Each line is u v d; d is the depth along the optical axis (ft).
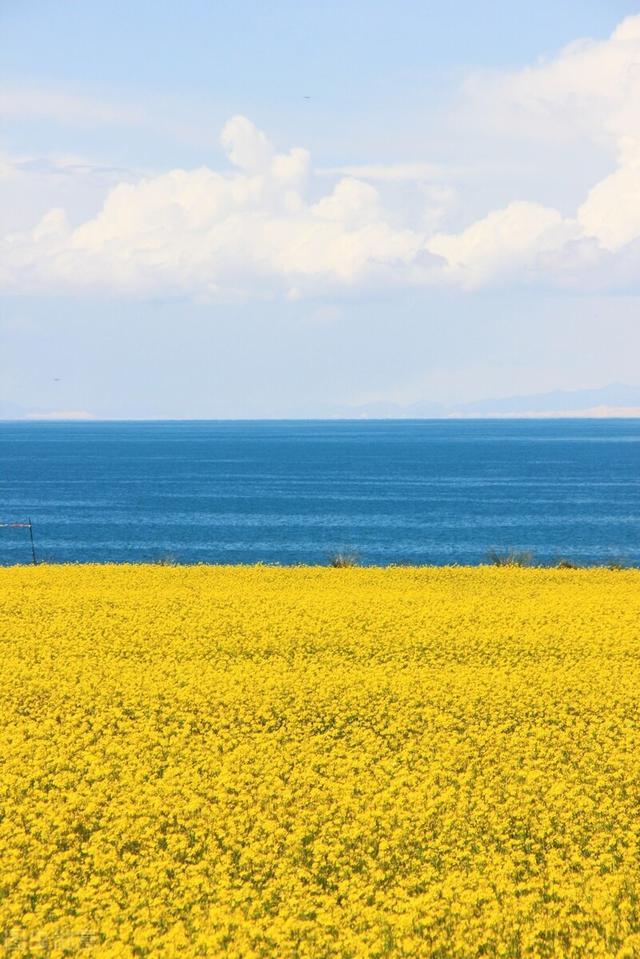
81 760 76.64
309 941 52.54
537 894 56.08
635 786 71.10
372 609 133.49
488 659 108.68
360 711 88.99
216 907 55.31
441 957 51.55
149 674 101.86
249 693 94.94
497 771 74.69
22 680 99.86
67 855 61.77
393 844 62.54
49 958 51.08
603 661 105.19
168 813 67.56
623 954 49.42
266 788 71.26
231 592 149.38
